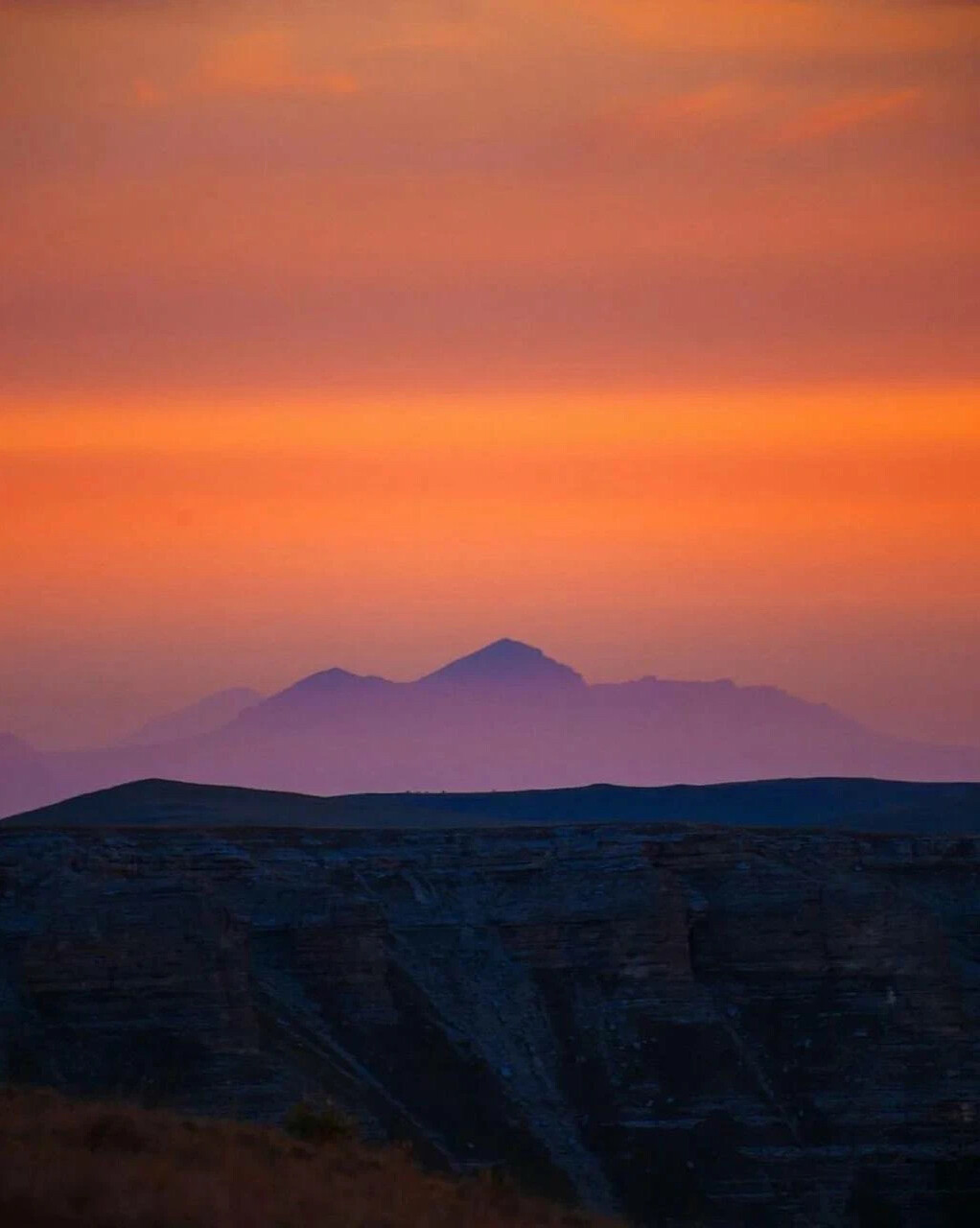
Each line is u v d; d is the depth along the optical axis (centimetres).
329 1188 18150
